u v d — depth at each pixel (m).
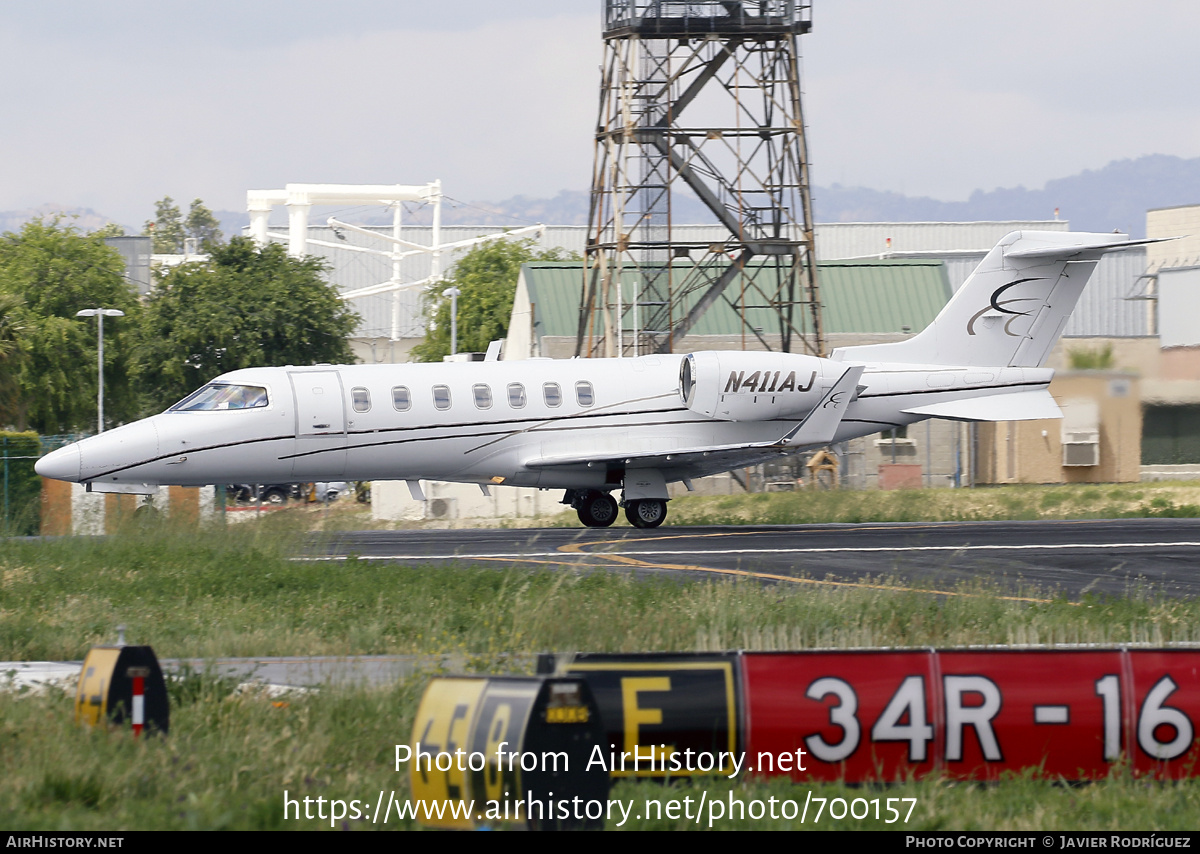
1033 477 175.88
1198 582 79.94
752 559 90.25
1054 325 122.69
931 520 131.38
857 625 59.34
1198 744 36.47
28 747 36.34
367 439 106.88
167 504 110.50
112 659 38.69
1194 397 155.12
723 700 35.28
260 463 105.06
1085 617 61.91
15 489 130.62
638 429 113.69
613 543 98.94
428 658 50.31
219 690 44.34
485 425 109.62
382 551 96.19
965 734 35.91
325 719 40.62
